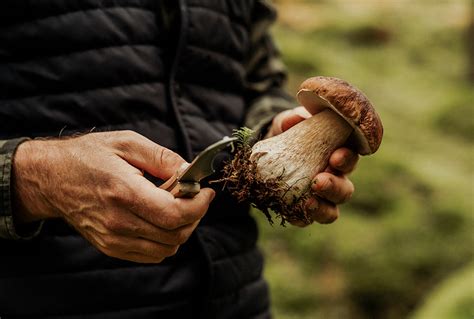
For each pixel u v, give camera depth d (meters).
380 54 5.23
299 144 0.76
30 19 0.76
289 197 0.75
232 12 0.89
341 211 2.62
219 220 0.83
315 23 5.34
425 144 3.46
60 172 0.67
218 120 0.86
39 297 0.75
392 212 2.60
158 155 0.66
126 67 0.78
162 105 0.80
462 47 5.62
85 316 0.76
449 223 2.54
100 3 0.78
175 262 0.80
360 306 2.37
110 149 0.66
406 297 2.36
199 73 0.84
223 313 0.83
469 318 1.54
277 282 2.33
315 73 4.07
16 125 0.76
